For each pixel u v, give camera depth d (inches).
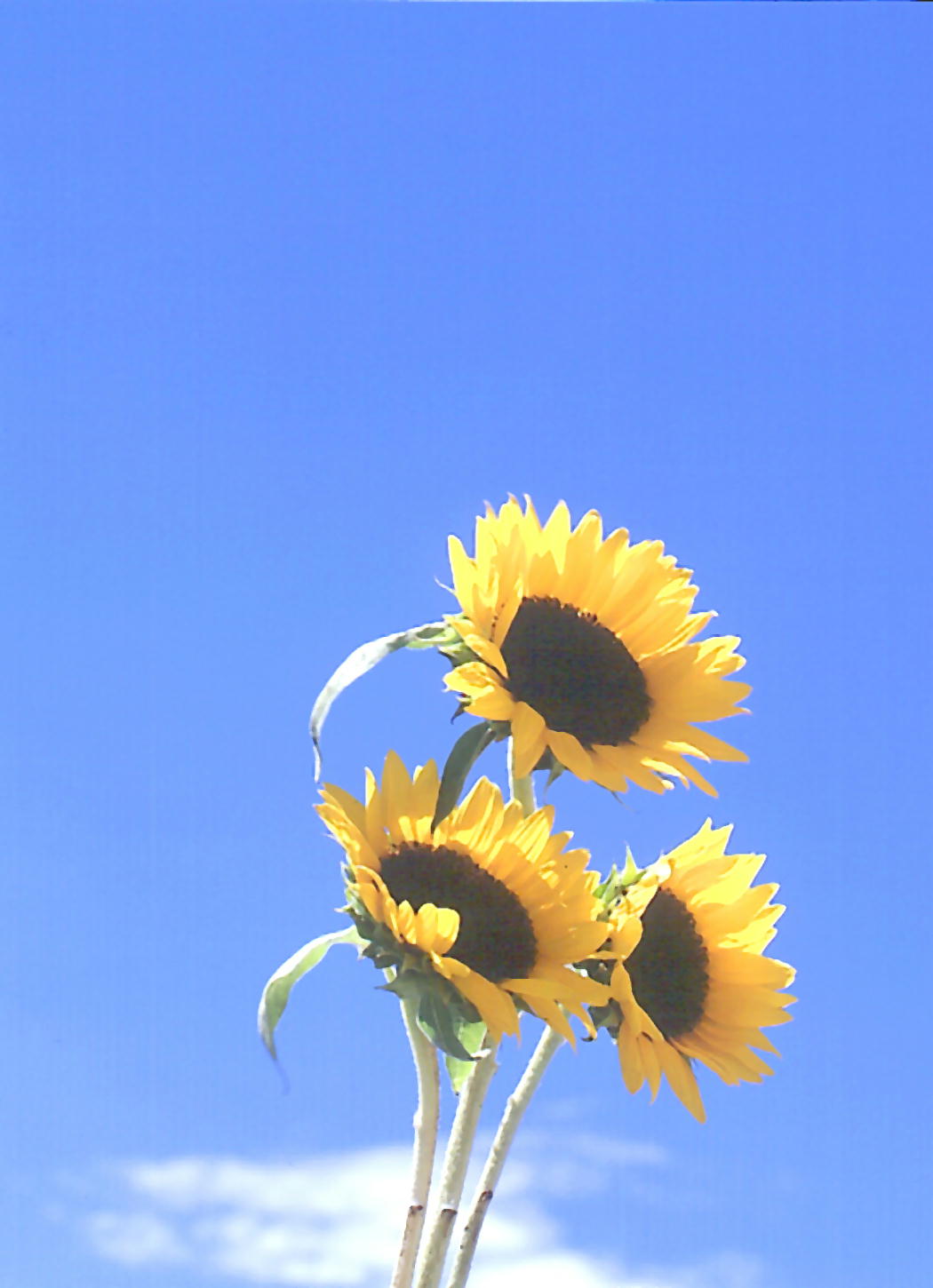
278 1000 29.9
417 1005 30.2
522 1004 29.9
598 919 32.0
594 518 34.2
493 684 30.7
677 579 34.3
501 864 31.1
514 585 31.9
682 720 33.2
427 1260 31.6
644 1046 31.3
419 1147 31.9
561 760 30.5
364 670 30.4
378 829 31.1
